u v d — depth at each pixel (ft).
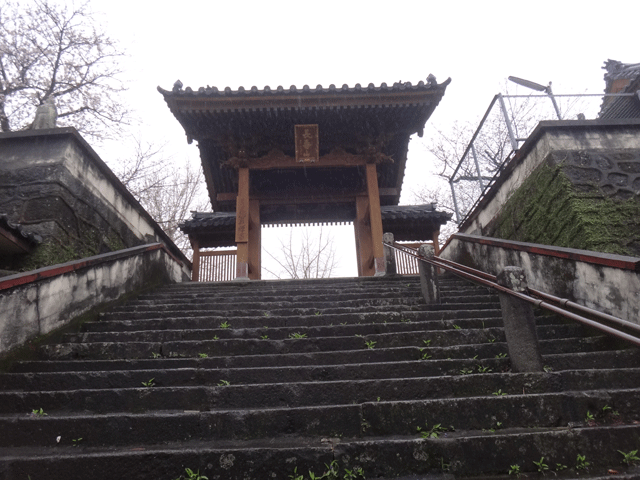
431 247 23.18
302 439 11.37
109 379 14.28
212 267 46.68
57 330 18.24
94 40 49.96
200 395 13.04
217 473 10.06
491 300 23.35
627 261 16.83
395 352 15.98
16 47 46.98
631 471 9.95
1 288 15.23
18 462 10.05
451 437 10.88
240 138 41.50
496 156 32.50
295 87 36.86
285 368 14.53
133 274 26.99
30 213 23.08
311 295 24.77
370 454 10.32
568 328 18.24
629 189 22.67
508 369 14.58
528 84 32.48
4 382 14.14
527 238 26.89
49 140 25.00
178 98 36.52
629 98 38.50
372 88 36.94
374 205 40.63
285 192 50.57
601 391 12.11
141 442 11.41
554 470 10.18
